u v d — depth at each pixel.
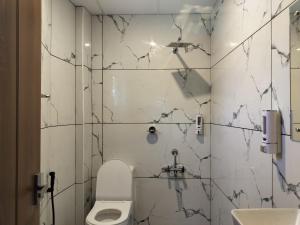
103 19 2.48
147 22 2.48
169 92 2.47
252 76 1.36
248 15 1.41
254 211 0.94
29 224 0.95
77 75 2.30
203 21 2.46
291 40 0.97
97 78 2.49
